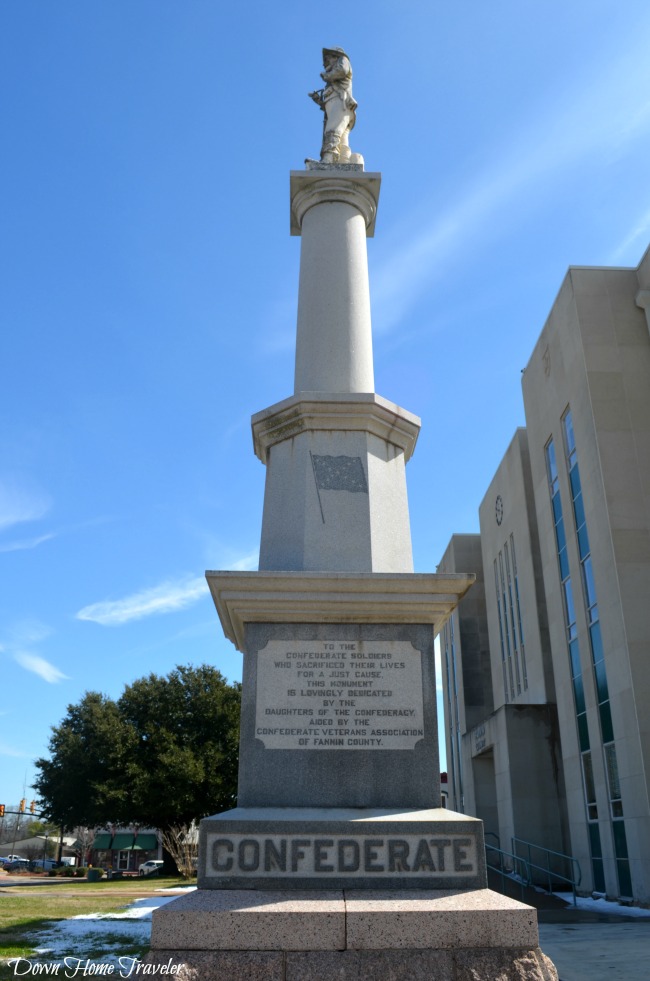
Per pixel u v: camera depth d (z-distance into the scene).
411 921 6.14
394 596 7.78
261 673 7.62
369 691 7.60
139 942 11.33
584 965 10.52
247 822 6.88
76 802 43.84
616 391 26.20
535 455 32.59
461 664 45.50
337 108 12.20
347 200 10.92
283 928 6.08
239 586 7.75
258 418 9.41
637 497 24.94
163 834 42.97
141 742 44.59
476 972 5.95
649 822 21.73
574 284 27.72
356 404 9.08
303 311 10.33
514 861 30.48
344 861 6.78
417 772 7.38
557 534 30.34
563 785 31.39
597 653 26.03
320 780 7.32
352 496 8.74
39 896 23.02
